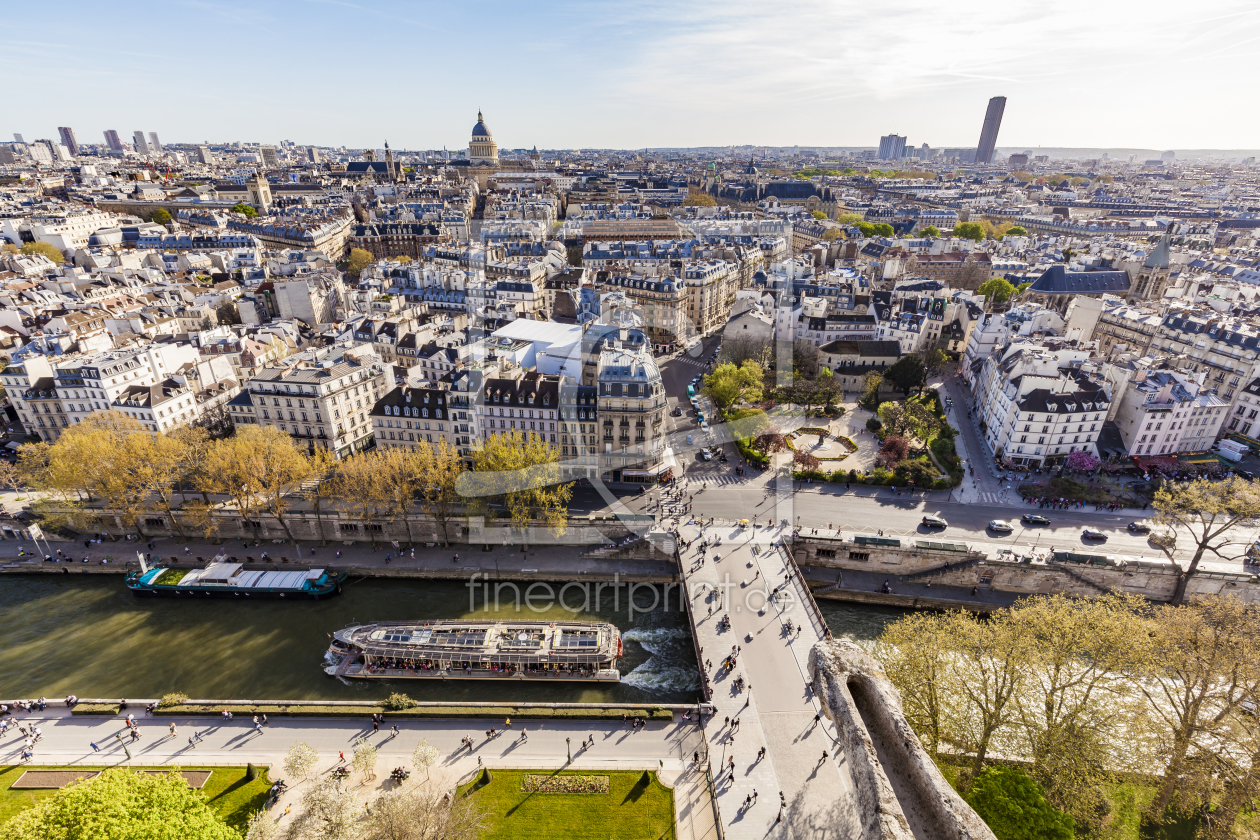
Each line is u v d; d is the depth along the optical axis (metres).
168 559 156.62
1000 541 155.38
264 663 129.25
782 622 127.44
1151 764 93.19
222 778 100.06
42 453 164.88
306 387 182.25
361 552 160.00
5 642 134.88
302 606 145.25
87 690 122.88
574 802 94.75
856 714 55.34
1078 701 106.81
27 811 74.81
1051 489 173.50
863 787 50.50
